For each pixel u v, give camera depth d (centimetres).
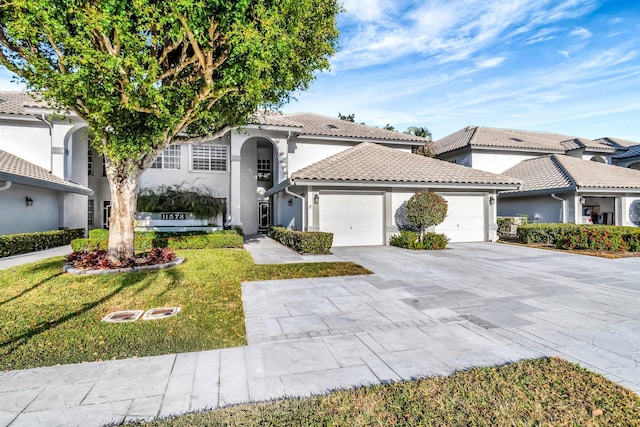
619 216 1741
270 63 696
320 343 431
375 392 308
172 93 709
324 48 982
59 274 818
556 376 333
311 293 677
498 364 369
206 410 283
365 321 513
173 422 266
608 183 1673
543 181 1842
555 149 2311
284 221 1886
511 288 719
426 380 329
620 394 301
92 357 390
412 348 414
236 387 323
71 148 1645
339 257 1149
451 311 561
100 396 307
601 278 820
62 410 285
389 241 1475
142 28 621
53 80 641
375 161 1566
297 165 1978
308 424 263
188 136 1029
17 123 1552
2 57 680
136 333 461
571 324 498
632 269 937
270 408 285
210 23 646
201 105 790
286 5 666
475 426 259
